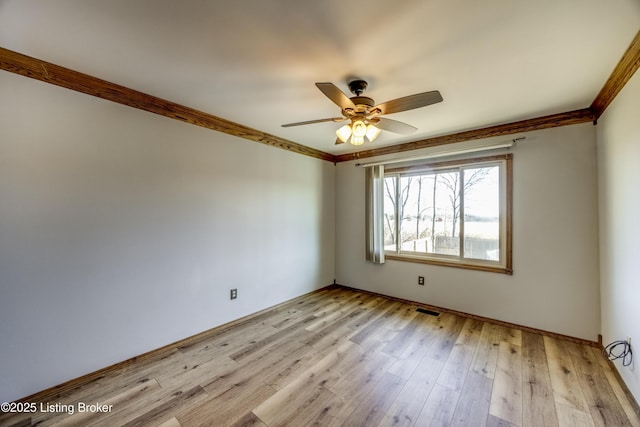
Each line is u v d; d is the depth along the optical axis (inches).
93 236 82.4
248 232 127.9
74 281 79.0
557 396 73.2
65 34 60.7
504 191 119.8
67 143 77.6
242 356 94.2
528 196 113.5
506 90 86.1
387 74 76.6
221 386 77.9
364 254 168.2
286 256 147.8
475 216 129.6
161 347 97.4
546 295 109.8
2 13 53.2
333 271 181.9
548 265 109.3
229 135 119.3
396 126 88.2
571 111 103.5
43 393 73.6
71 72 76.7
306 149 159.0
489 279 123.4
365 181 165.5
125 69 75.9
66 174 77.5
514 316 117.0
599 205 97.9
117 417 66.2
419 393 75.0
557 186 107.4
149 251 94.6
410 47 64.3
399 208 156.7
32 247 72.4
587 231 101.7
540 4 50.6
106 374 83.5
